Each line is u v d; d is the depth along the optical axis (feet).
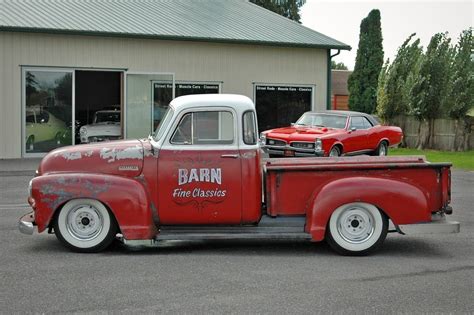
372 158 26.50
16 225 30.50
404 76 96.43
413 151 88.12
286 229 24.79
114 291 19.65
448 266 23.31
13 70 60.49
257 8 87.81
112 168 24.53
